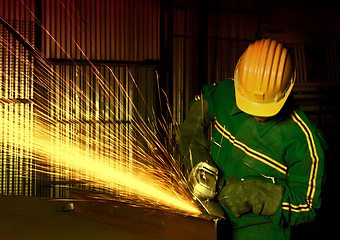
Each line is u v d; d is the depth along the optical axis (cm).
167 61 568
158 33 591
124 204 243
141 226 234
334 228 523
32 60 550
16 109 546
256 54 230
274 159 239
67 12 562
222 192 229
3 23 518
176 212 215
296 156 234
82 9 567
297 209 225
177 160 271
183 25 607
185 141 269
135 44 586
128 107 576
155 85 579
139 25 585
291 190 232
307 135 233
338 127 612
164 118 573
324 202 546
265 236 238
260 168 241
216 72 621
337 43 654
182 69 606
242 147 246
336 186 562
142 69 577
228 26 632
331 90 626
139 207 234
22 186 543
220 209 220
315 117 622
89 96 567
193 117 270
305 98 621
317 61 662
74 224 250
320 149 230
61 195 543
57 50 564
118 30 580
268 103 228
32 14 548
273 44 232
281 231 240
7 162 542
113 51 580
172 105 577
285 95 229
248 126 243
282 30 646
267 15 644
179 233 213
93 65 564
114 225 247
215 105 263
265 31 642
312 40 650
